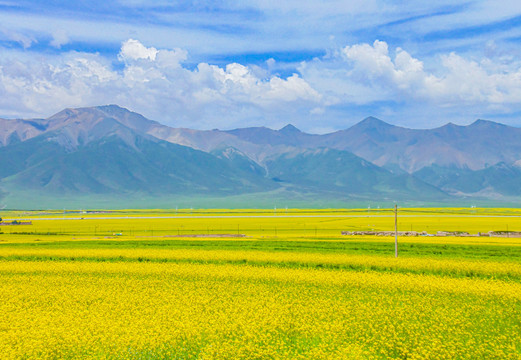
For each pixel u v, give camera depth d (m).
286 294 33.72
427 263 47.00
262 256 53.44
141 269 45.00
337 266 48.12
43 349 23.11
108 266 47.22
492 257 53.34
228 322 26.45
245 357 21.61
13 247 69.00
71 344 23.69
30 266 47.88
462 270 43.75
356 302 31.03
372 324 26.16
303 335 24.69
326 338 23.92
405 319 26.94
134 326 25.91
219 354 21.69
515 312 28.53
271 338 24.05
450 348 22.39
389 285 35.78
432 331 24.83
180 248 65.19
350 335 24.59
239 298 32.62
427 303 30.42
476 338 23.89
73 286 37.69
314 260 50.06
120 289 36.31
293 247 64.50
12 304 31.89
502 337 23.69
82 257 56.31
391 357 22.09
